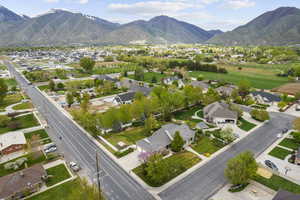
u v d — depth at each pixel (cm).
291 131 6366
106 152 5247
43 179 4175
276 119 7375
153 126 6381
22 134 5888
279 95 10306
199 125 6594
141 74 14375
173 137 5431
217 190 3866
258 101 9469
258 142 5706
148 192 3834
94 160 4884
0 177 4197
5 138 5606
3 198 3584
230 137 5581
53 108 8662
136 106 6862
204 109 7669
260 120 7231
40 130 6556
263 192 3794
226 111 7062
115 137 6047
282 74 15412
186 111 8212
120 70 17762
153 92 8375
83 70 17500
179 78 14425
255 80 14225
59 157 5019
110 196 3731
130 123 6938
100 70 17725
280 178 4172
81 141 5844
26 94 10556
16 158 5053
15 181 3856
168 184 4053
